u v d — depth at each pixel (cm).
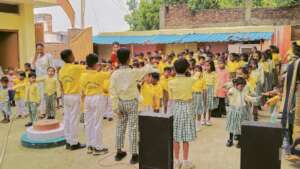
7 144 640
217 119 824
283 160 525
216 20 1844
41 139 622
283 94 536
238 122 577
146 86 721
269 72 905
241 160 340
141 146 397
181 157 536
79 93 588
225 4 2133
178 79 482
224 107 852
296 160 517
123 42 1912
